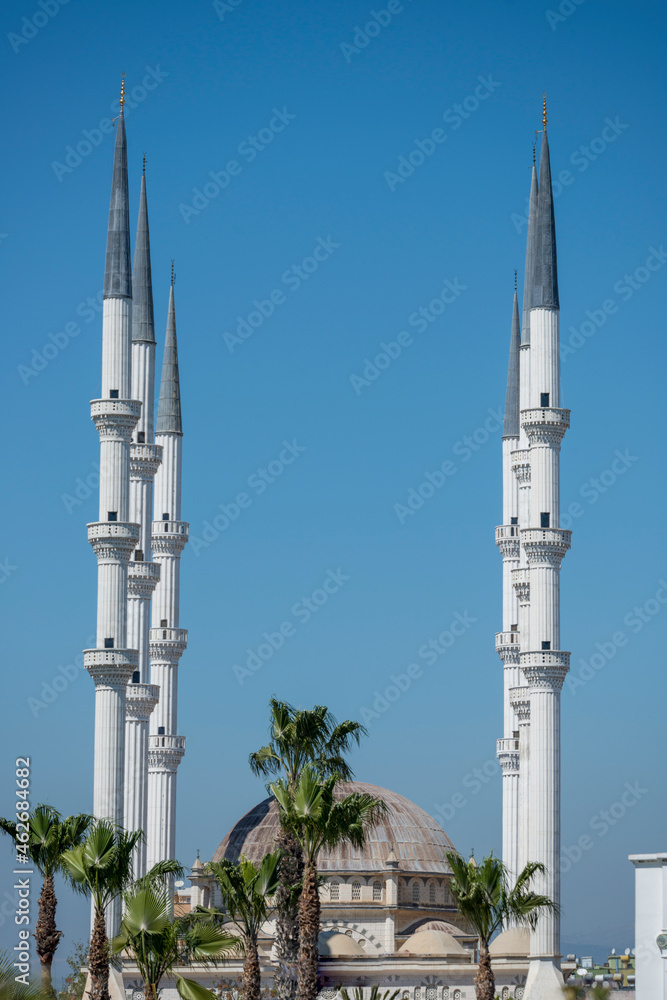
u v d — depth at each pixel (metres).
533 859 150.50
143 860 166.12
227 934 105.88
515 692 168.75
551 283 160.12
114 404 154.38
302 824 106.38
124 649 149.75
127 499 154.25
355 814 105.56
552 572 155.88
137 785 168.38
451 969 151.50
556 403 159.12
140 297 179.50
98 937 101.00
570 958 164.88
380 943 164.75
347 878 167.00
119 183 157.62
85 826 110.12
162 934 102.25
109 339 156.25
